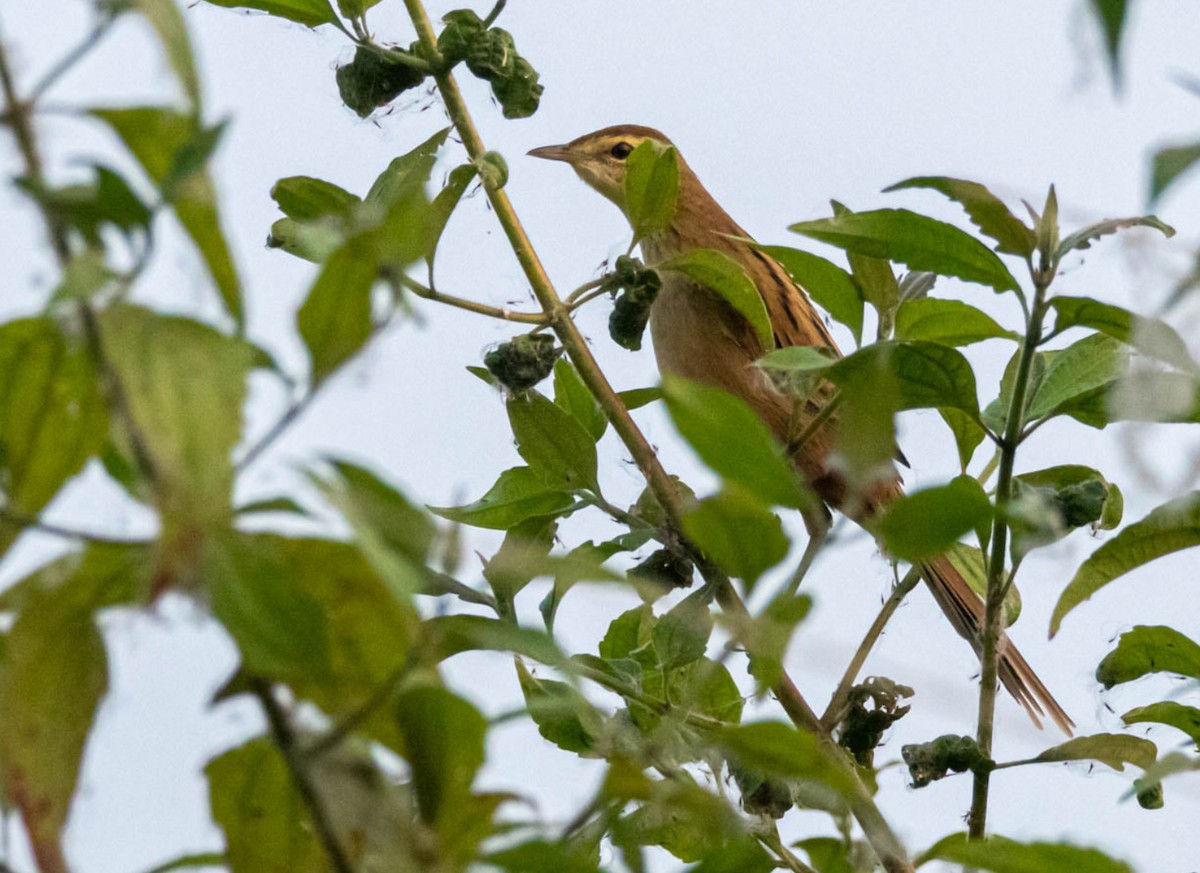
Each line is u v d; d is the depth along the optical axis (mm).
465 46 6230
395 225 2990
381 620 3281
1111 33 2434
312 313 2953
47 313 2680
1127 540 5133
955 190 4660
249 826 3623
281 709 3141
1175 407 3340
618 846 4512
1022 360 5023
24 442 3143
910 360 5000
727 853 3625
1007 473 5207
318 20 6258
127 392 2623
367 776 3211
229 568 2836
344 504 2754
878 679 6246
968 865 3662
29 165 2766
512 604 5324
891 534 3398
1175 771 4281
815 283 6012
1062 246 4812
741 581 3479
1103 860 3584
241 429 2652
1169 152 2650
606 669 5766
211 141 2771
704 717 5590
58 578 3125
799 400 6152
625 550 6227
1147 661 6141
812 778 3336
